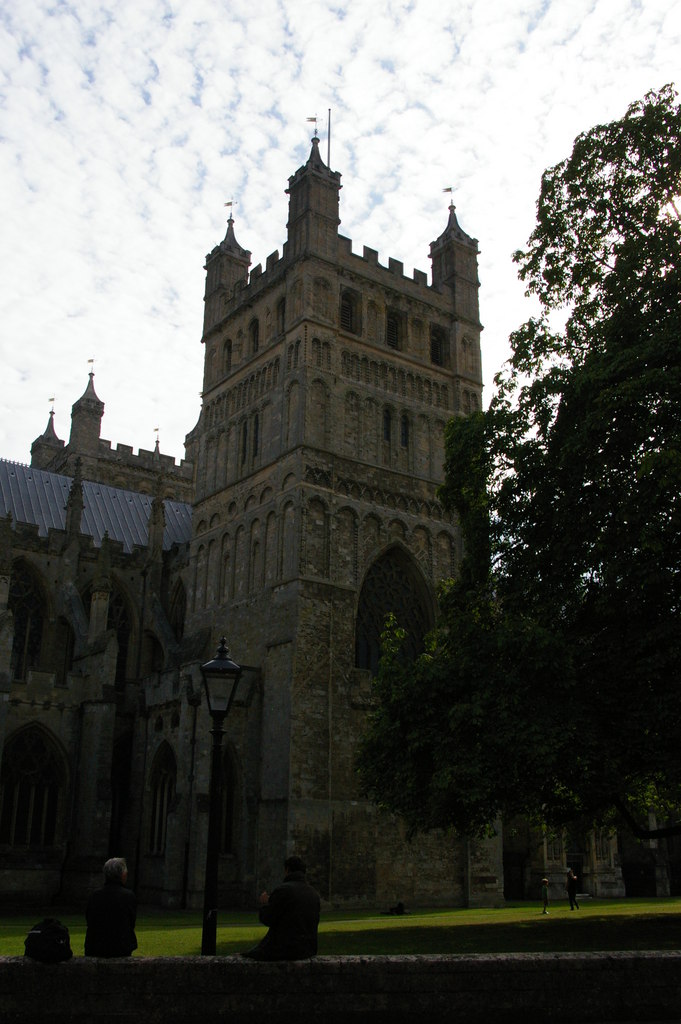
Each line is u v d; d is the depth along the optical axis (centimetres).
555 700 2792
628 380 2823
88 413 9462
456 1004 1453
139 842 5434
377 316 6119
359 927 3491
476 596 3456
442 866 5259
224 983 1402
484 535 3412
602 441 2931
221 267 6875
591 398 2958
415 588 5850
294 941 1438
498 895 5350
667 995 1510
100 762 5253
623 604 2809
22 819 5200
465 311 6631
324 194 6028
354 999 1427
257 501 5741
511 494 3241
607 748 2670
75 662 5784
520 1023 1462
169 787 5331
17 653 6256
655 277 3114
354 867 4888
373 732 3303
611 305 3319
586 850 6725
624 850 7106
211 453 6378
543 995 1480
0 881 5000
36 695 5366
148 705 5662
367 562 5541
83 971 1376
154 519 6781
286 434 5609
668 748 2686
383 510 5712
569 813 3166
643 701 2703
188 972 1398
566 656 2745
